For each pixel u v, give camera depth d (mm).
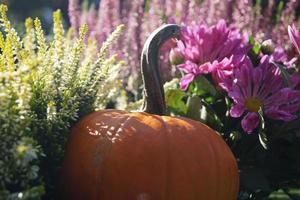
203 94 633
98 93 610
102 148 520
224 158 540
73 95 551
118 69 644
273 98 591
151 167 511
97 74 579
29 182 487
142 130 524
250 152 615
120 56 841
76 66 552
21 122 469
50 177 540
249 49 632
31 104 511
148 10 877
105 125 534
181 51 639
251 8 833
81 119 557
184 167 516
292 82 597
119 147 515
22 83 475
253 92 591
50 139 519
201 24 670
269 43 657
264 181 597
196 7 833
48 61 536
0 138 464
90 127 538
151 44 570
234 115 577
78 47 554
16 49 528
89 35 932
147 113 554
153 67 564
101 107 622
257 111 586
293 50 673
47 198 547
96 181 515
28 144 449
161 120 541
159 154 515
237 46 629
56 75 539
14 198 438
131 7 901
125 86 838
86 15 966
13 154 454
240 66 603
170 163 515
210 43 627
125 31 861
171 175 513
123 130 524
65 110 519
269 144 606
